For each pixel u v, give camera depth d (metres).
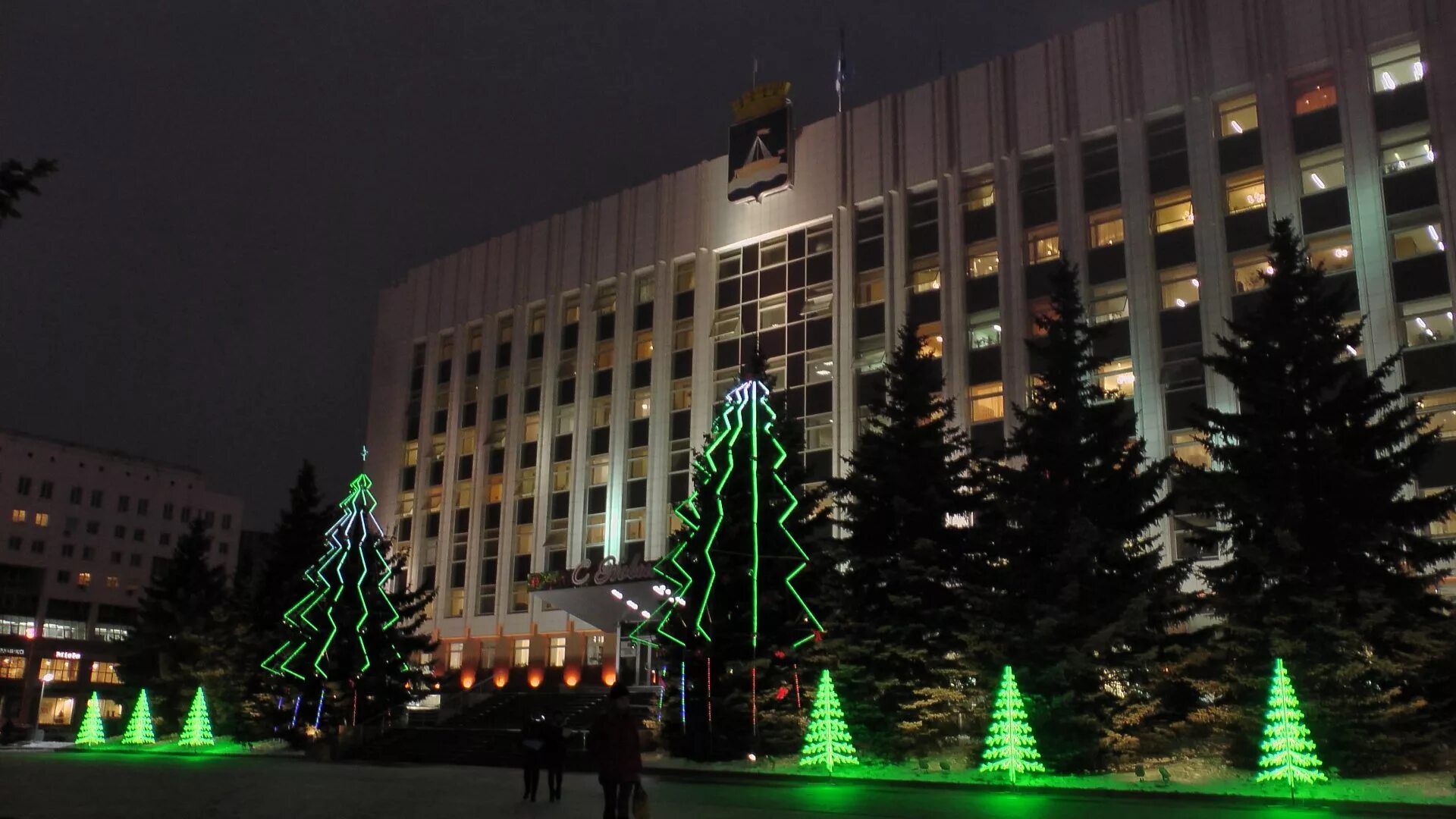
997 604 25.02
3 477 91.44
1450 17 37.38
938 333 46.56
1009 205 45.81
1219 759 23.31
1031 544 25.86
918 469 29.77
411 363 66.88
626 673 51.06
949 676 26.98
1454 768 21.06
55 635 92.69
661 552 52.78
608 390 57.59
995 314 45.19
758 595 31.17
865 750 28.41
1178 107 42.72
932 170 48.53
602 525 55.66
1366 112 38.38
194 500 106.62
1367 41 38.94
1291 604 21.83
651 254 57.47
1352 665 20.77
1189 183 41.75
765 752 30.53
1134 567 25.56
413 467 64.75
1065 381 27.31
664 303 56.28
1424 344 35.44
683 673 31.81
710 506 32.44
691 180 56.88
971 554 29.05
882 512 29.86
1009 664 24.38
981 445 31.28
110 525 98.75
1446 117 36.72
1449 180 36.25
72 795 20.52
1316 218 38.62
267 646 46.81
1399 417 23.78
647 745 34.00
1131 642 25.03
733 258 54.72
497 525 59.88
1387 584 22.70
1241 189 40.59
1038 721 23.89
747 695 30.47
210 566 106.31
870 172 50.50
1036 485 26.42
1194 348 40.03
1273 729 19.70
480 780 25.91
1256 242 39.69
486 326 63.56
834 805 18.44
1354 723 20.75
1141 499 26.81
